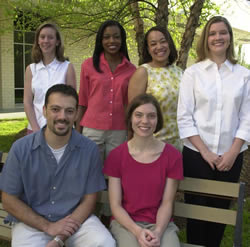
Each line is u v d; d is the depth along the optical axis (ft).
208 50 8.34
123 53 10.70
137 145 7.72
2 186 7.55
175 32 23.06
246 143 8.30
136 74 9.63
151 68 9.70
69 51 39.24
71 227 7.30
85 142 7.75
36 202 7.67
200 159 8.29
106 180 8.55
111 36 10.25
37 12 18.10
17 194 7.55
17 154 7.43
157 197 7.59
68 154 7.50
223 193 7.59
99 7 18.65
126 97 10.55
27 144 7.50
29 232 7.43
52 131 7.29
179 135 9.25
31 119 10.73
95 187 7.73
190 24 16.28
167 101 9.41
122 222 7.38
